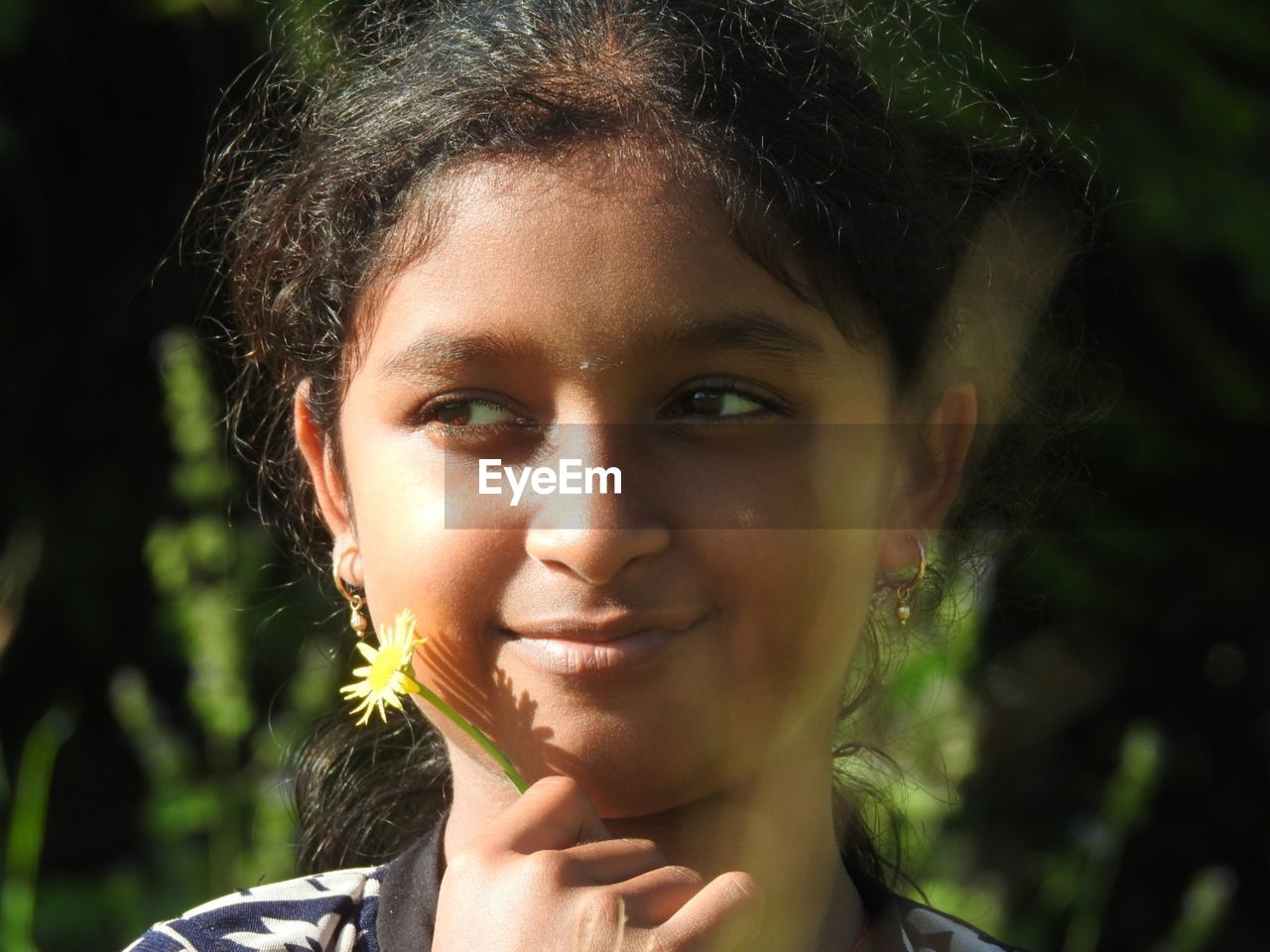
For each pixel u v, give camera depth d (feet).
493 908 3.06
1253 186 10.45
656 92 3.60
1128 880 12.57
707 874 3.53
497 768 3.50
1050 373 5.85
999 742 11.31
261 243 4.66
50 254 11.05
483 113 3.56
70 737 11.39
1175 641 12.61
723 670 3.32
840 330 3.61
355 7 6.28
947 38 7.17
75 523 11.18
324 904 4.04
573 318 3.29
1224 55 11.07
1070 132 9.30
